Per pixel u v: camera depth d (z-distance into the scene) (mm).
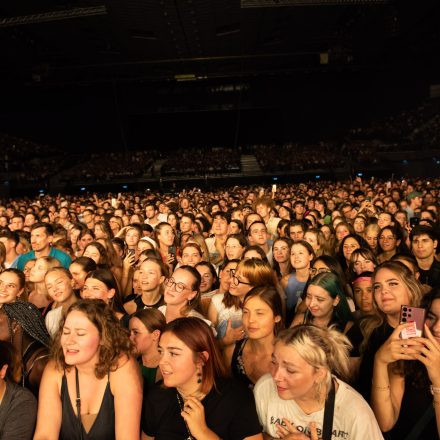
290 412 2562
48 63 41219
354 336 3514
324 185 29359
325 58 38531
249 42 38594
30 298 5391
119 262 6301
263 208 10062
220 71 46531
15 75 43750
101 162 45844
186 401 2611
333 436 2463
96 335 2756
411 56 44062
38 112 49938
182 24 32688
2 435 2730
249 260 4414
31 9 28891
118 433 2740
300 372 2359
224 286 4992
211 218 11555
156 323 3494
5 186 37938
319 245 6977
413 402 2809
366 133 45750
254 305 3371
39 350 3367
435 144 37031
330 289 3756
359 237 6543
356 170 38531
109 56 41125
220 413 2625
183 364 2584
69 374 2830
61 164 44719
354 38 38469
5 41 34281
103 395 2791
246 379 3461
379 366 2738
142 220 11266
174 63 44469
